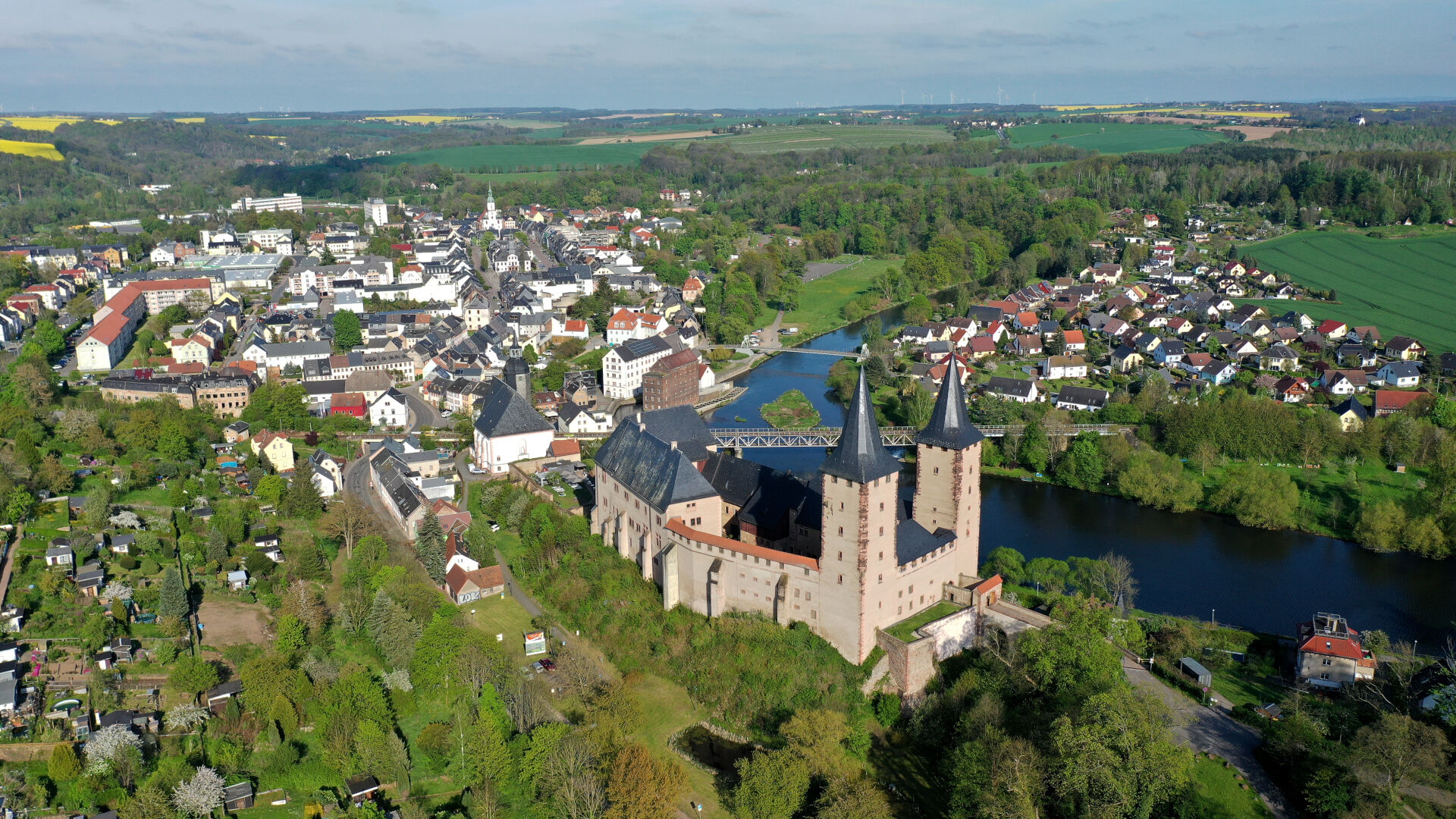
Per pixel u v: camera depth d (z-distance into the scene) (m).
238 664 170.38
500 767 145.00
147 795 134.50
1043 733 140.12
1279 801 134.75
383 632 172.50
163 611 177.75
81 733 149.25
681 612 181.75
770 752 144.12
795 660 164.38
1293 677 172.75
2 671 160.75
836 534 161.38
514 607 193.38
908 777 149.50
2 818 133.25
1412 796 133.38
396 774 145.12
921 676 164.50
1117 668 152.38
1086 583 195.50
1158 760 128.12
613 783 139.00
